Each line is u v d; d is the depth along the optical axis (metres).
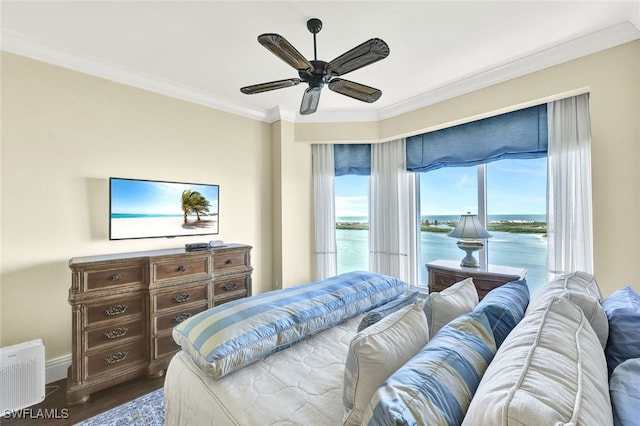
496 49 2.30
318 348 1.38
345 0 1.77
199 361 1.13
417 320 1.12
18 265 2.13
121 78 2.60
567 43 2.20
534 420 0.51
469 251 2.72
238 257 2.88
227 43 2.21
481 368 0.84
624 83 2.02
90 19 1.92
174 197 2.89
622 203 2.03
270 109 3.64
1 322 2.07
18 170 2.14
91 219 2.44
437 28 2.04
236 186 3.45
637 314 1.03
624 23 1.97
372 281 1.94
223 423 0.96
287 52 1.58
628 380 0.75
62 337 2.29
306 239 3.90
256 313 1.34
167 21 1.94
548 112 2.53
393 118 3.51
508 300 1.31
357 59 1.69
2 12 1.84
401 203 3.68
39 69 2.23
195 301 2.49
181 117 3.01
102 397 2.03
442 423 0.63
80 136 2.40
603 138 2.10
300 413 0.95
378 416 0.65
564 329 0.84
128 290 2.15
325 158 3.94
